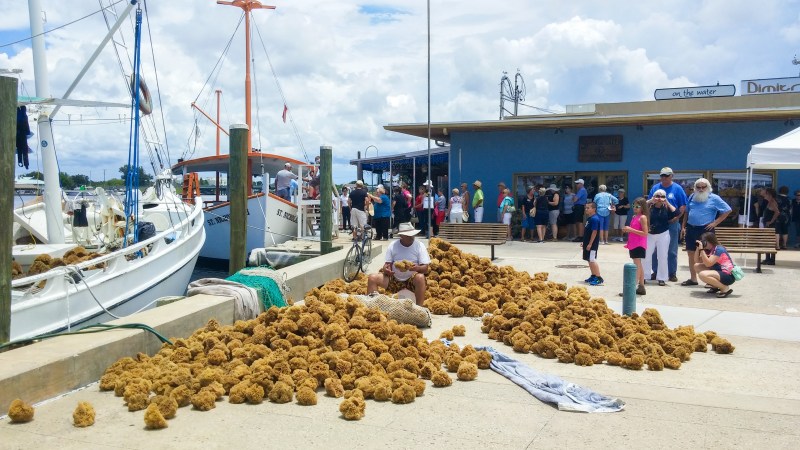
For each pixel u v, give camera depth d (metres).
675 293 11.34
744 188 20.23
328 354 6.47
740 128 20.22
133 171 11.41
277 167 22.84
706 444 4.93
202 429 5.24
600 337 7.54
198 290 9.22
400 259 9.70
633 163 21.31
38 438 5.03
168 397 5.52
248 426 5.30
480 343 8.09
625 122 20.47
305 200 20.30
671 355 7.27
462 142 23.03
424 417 5.52
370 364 6.47
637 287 11.16
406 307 8.66
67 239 12.82
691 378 6.66
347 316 7.73
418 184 28.83
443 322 9.16
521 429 5.24
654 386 6.39
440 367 6.81
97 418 5.47
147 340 7.24
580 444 4.93
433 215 22.58
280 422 5.40
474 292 10.12
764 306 10.25
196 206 14.58
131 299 9.91
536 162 22.33
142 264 10.37
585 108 25.58
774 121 19.89
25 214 12.87
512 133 22.53
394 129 22.62
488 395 6.11
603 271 13.75
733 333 8.58
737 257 15.98
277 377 6.20
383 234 20.86
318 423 5.38
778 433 5.15
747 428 5.26
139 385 5.87
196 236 13.48
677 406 5.79
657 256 12.16
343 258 13.95
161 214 15.68
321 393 6.18
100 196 12.62
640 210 11.18
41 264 9.41
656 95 26.23
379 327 7.32
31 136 11.09
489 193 22.86
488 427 5.29
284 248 16.91
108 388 6.23
